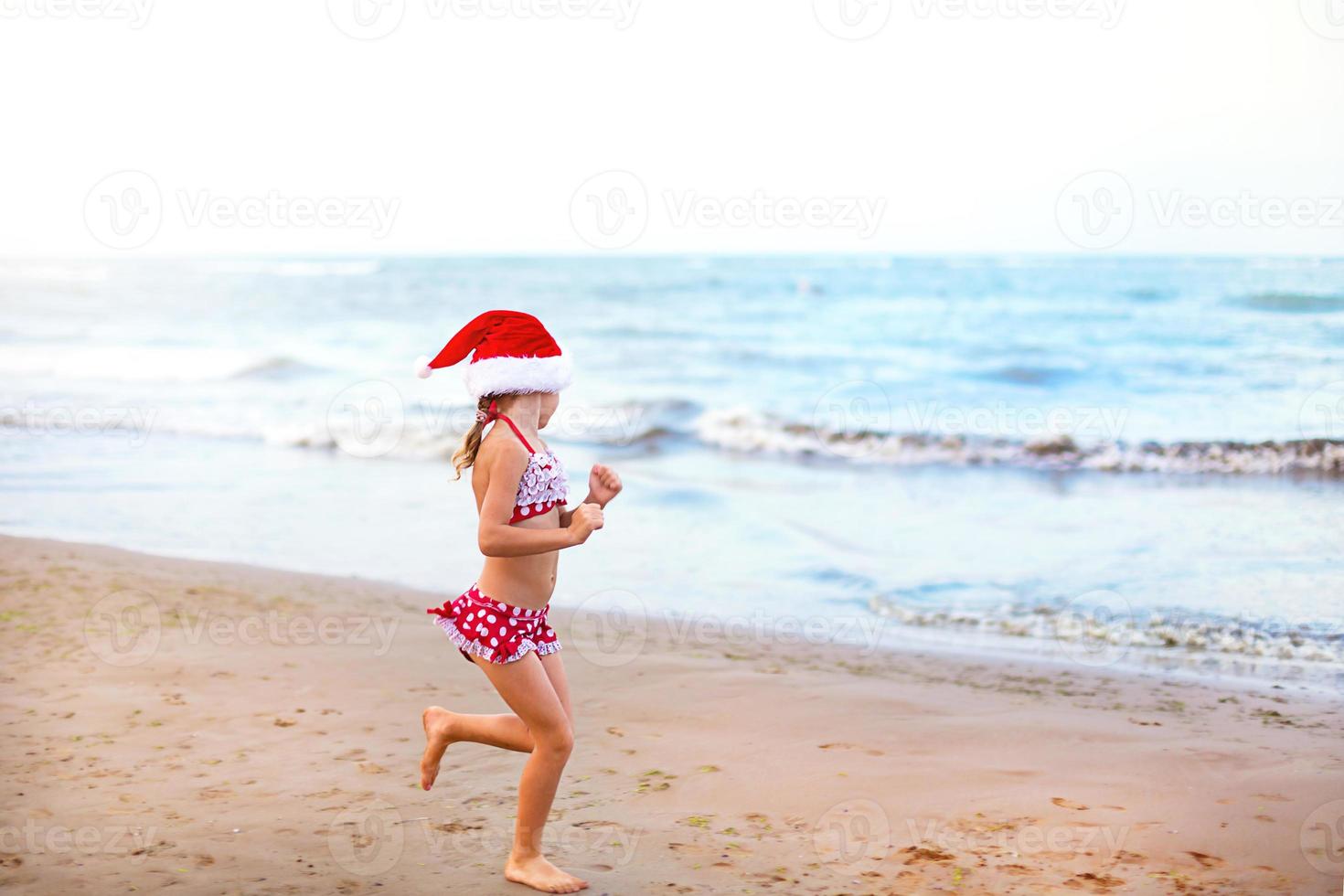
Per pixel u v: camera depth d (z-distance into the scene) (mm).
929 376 17172
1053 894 2982
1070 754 4148
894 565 7699
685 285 31406
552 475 3051
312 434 13492
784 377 17781
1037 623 6340
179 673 5078
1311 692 5039
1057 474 11086
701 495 10164
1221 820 3486
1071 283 24922
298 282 35094
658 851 3289
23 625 5738
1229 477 10531
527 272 37062
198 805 3602
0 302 29656
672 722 4590
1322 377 14039
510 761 4125
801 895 2982
